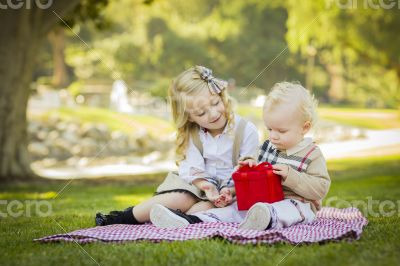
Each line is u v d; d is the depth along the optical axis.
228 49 21.77
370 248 2.37
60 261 2.32
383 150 11.20
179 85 3.13
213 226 2.76
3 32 8.09
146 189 6.53
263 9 21.78
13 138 8.23
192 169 3.13
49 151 12.77
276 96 2.93
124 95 17.14
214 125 3.13
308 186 2.86
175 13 22.20
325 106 20.98
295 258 2.24
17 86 8.23
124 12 21.45
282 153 2.98
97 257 2.34
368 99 21.45
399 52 14.97
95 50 21.44
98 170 10.37
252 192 2.83
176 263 2.23
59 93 18.19
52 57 22.97
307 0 15.05
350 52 16.45
